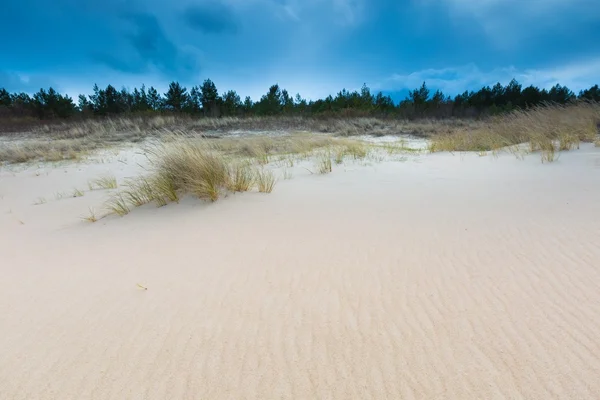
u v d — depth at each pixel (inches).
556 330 62.0
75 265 98.2
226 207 148.6
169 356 59.3
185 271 90.7
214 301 75.7
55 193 227.6
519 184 166.2
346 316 68.9
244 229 121.1
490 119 620.1
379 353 58.6
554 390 50.2
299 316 69.4
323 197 160.4
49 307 75.7
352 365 56.3
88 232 129.7
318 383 53.1
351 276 84.8
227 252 101.7
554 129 298.5
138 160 349.4
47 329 67.6
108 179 262.7
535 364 54.7
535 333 61.5
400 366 55.8
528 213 122.7
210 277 86.8
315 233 114.3
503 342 59.7
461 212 129.0
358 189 174.1
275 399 50.8
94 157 370.6
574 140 253.9
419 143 456.4
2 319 71.4
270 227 122.0
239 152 374.3
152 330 66.4
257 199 159.0
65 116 799.7
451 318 66.9
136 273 90.8
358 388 52.1
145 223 134.7
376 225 119.4
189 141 214.4
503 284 78.0
